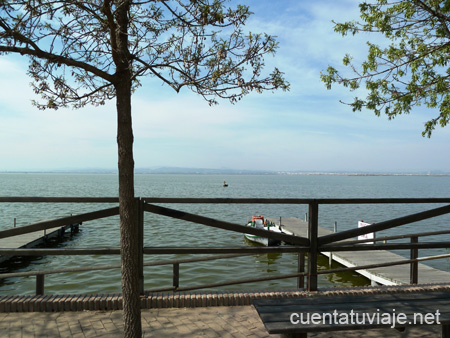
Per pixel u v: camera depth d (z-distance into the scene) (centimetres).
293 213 4672
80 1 286
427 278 1213
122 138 302
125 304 311
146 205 422
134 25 351
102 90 381
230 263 1766
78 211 4388
